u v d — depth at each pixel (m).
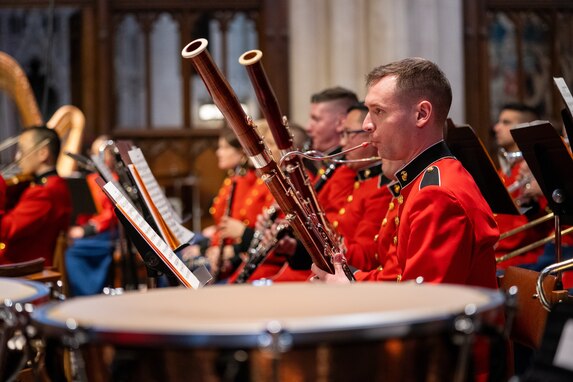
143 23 10.02
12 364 2.09
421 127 3.17
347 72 9.16
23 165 6.43
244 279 4.54
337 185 4.60
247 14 9.88
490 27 10.07
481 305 1.73
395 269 3.16
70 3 9.95
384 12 9.09
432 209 2.92
